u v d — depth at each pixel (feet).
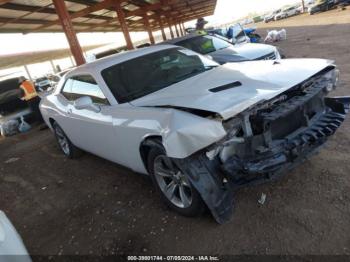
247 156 8.39
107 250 9.14
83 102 11.24
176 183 9.49
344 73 20.58
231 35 37.19
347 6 90.94
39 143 24.59
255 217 8.84
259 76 10.19
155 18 84.38
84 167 16.28
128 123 9.88
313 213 8.43
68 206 12.46
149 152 9.69
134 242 9.18
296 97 9.42
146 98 10.77
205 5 110.42
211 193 8.43
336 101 10.62
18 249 6.55
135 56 13.15
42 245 10.27
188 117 8.18
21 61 100.48
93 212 11.46
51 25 50.49
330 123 9.57
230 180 8.61
